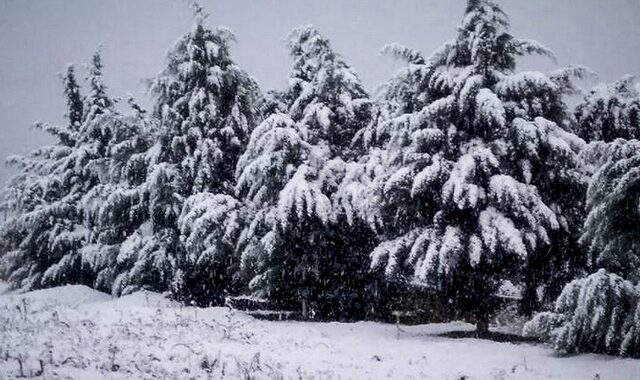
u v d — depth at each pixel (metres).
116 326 12.44
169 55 23.38
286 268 20.28
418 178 16.12
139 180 25.09
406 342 14.85
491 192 15.82
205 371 9.05
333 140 21.97
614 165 12.72
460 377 10.27
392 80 19.09
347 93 21.91
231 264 22.30
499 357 12.77
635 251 13.05
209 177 21.52
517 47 17.97
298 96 23.72
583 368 11.49
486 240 15.30
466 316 18.59
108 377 7.89
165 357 9.70
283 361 10.83
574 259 17.12
